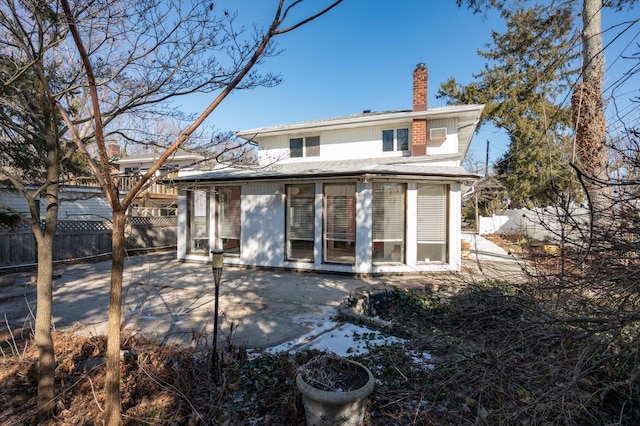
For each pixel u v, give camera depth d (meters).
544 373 2.63
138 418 3.00
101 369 3.67
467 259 12.76
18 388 3.68
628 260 2.59
